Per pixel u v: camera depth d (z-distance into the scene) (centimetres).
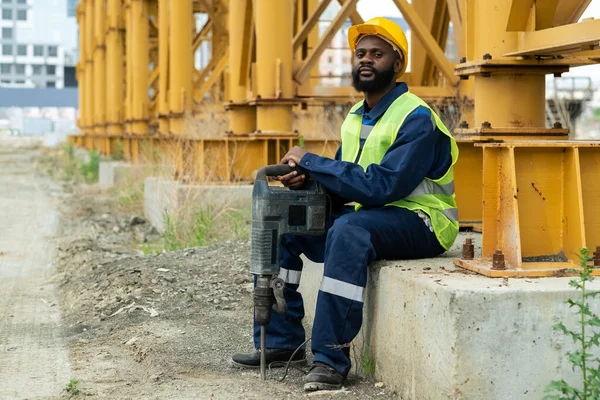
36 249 1183
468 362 399
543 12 588
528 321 402
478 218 709
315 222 492
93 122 4425
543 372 405
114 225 1441
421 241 495
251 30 1371
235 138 1239
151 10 2839
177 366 549
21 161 4156
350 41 524
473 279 432
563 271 434
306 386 477
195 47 2955
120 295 763
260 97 1250
